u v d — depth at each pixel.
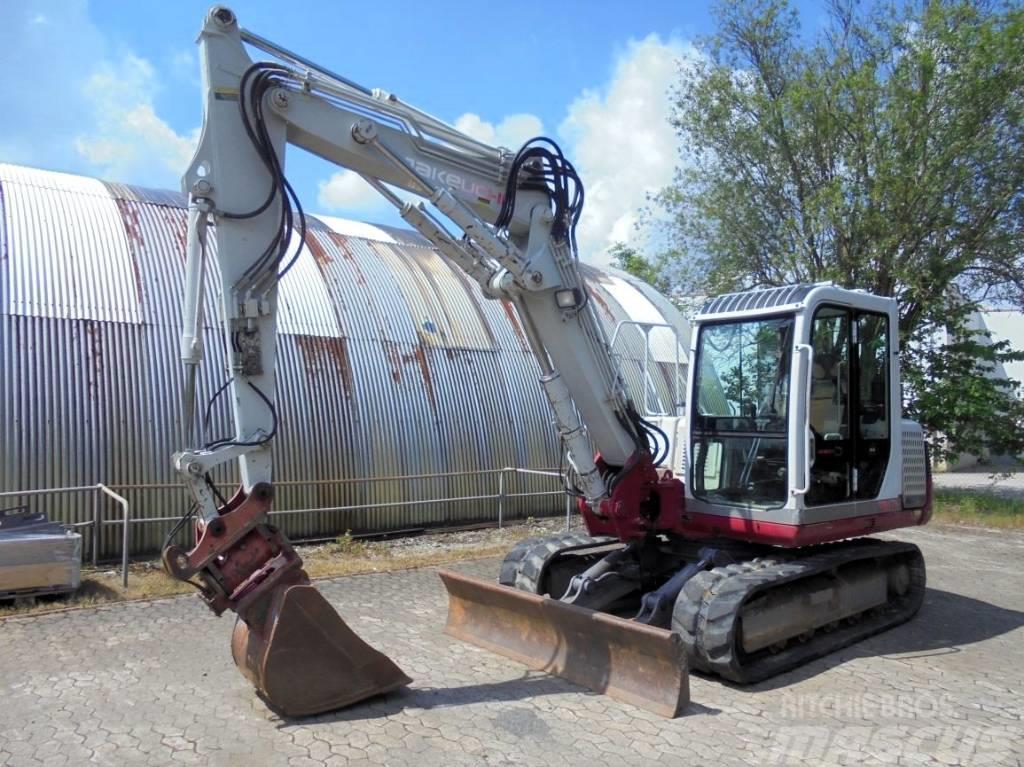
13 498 9.53
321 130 5.78
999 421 18.14
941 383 18.14
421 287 14.18
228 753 5.00
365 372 12.39
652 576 7.82
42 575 8.18
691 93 20.23
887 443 8.14
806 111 18.80
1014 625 8.43
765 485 7.23
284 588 5.47
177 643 7.13
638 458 7.13
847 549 7.75
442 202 6.09
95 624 7.64
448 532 12.74
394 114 6.07
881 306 7.99
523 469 13.04
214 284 11.40
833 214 18.02
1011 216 18.20
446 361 13.40
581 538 8.16
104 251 11.16
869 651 7.41
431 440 12.73
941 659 7.20
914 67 18.08
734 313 7.51
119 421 10.22
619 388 7.04
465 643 7.21
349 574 9.84
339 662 5.62
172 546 5.29
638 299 18.45
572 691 6.09
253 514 5.46
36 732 5.29
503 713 5.65
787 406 7.09
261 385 5.64
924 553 12.55
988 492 20.50
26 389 9.75
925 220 18.22
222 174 5.54
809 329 7.02
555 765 4.92
